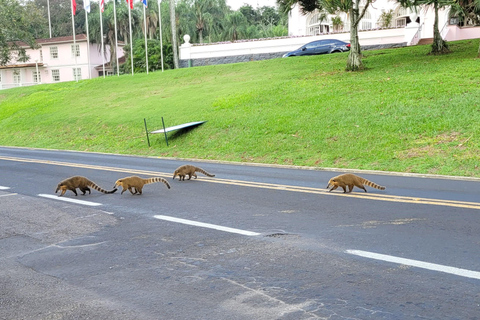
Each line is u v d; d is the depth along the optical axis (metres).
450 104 19.30
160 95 33.81
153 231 8.41
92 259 7.02
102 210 10.24
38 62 62.88
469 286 5.45
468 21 40.09
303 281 5.80
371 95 22.66
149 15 60.53
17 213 10.25
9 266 6.88
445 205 9.53
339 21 43.44
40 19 57.69
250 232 8.06
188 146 22.14
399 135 17.59
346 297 5.29
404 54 32.03
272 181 13.41
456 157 14.80
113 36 62.19
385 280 5.72
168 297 5.52
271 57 43.62
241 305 5.21
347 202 10.16
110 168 17.30
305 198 10.75
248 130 21.86
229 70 38.12
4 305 5.49
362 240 7.32
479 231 7.57
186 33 61.53
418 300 5.14
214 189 12.33
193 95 31.12
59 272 6.53
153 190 12.49
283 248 7.11
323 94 24.41
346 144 17.92
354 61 28.95
